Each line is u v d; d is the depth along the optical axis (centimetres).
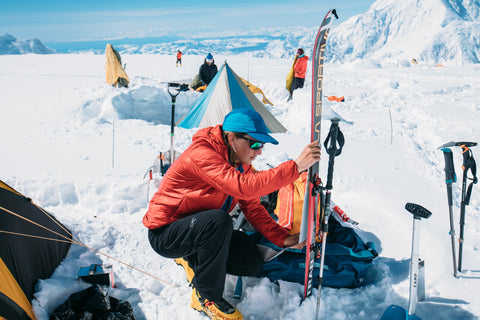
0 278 206
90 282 264
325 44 205
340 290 268
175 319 244
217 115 609
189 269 279
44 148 628
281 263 273
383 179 478
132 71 1923
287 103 977
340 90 1252
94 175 479
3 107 952
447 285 268
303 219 233
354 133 713
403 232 343
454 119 789
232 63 2470
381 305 249
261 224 268
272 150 612
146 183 408
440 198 418
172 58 2908
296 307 241
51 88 1263
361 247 291
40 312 227
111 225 363
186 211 237
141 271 293
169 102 901
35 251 255
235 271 252
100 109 885
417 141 669
